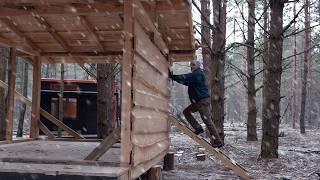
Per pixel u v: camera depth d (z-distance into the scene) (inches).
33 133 454.0
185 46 430.3
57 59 455.8
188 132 357.4
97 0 253.8
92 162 236.1
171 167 438.9
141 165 263.4
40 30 382.9
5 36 383.6
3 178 213.5
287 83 2338.8
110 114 511.5
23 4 263.6
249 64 866.8
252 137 864.9
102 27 369.7
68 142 440.1
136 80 238.1
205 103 406.3
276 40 508.7
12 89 400.8
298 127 1828.2
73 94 677.3
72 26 373.1
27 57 448.1
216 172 429.1
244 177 348.8
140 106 250.4
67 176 207.0
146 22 267.3
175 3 287.0
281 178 391.9
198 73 404.8
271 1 512.1
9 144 394.3
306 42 1244.5
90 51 431.8
